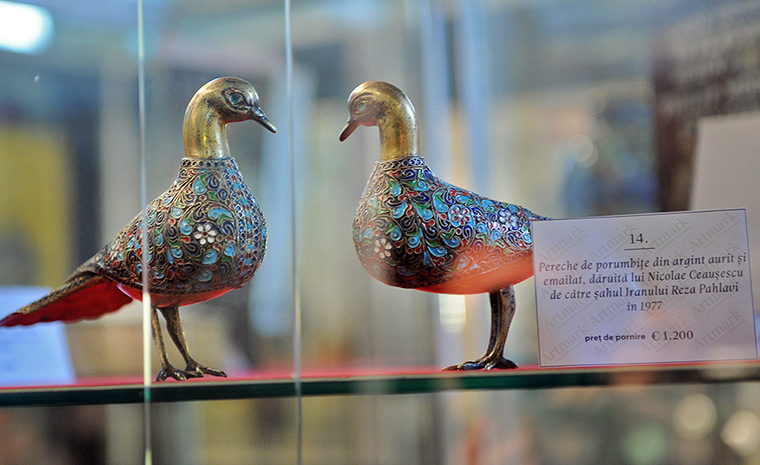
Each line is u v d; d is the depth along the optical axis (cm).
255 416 70
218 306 59
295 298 61
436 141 86
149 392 54
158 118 60
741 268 52
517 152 88
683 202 76
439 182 56
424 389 53
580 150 84
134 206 70
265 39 66
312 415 82
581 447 85
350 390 53
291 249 62
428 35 86
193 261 54
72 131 71
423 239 54
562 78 87
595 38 84
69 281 59
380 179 55
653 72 79
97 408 77
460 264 54
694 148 76
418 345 77
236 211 55
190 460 66
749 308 52
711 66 76
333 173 75
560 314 53
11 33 71
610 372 52
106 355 64
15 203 70
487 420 87
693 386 81
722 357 52
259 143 61
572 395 86
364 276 76
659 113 79
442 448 86
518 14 92
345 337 75
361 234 55
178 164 58
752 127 62
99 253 58
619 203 81
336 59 79
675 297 52
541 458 87
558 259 53
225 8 65
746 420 79
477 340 78
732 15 75
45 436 77
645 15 81
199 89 59
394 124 56
